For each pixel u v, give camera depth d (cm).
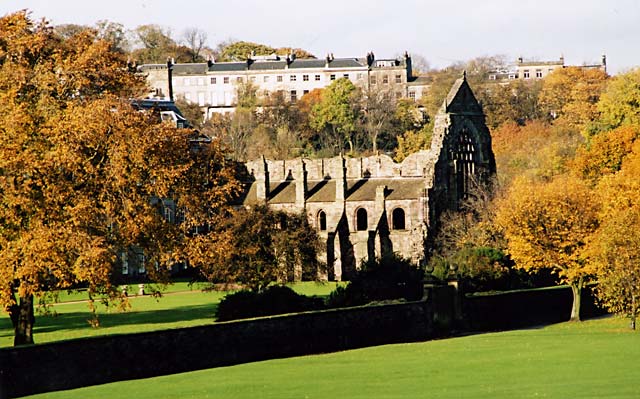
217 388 8244
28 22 11656
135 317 14600
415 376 8650
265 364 9850
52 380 8712
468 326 13238
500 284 16038
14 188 10631
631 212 13425
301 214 17825
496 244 18000
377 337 11788
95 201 11225
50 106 11294
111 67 11844
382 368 9238
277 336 10619
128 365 9262
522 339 11612
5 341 12275
